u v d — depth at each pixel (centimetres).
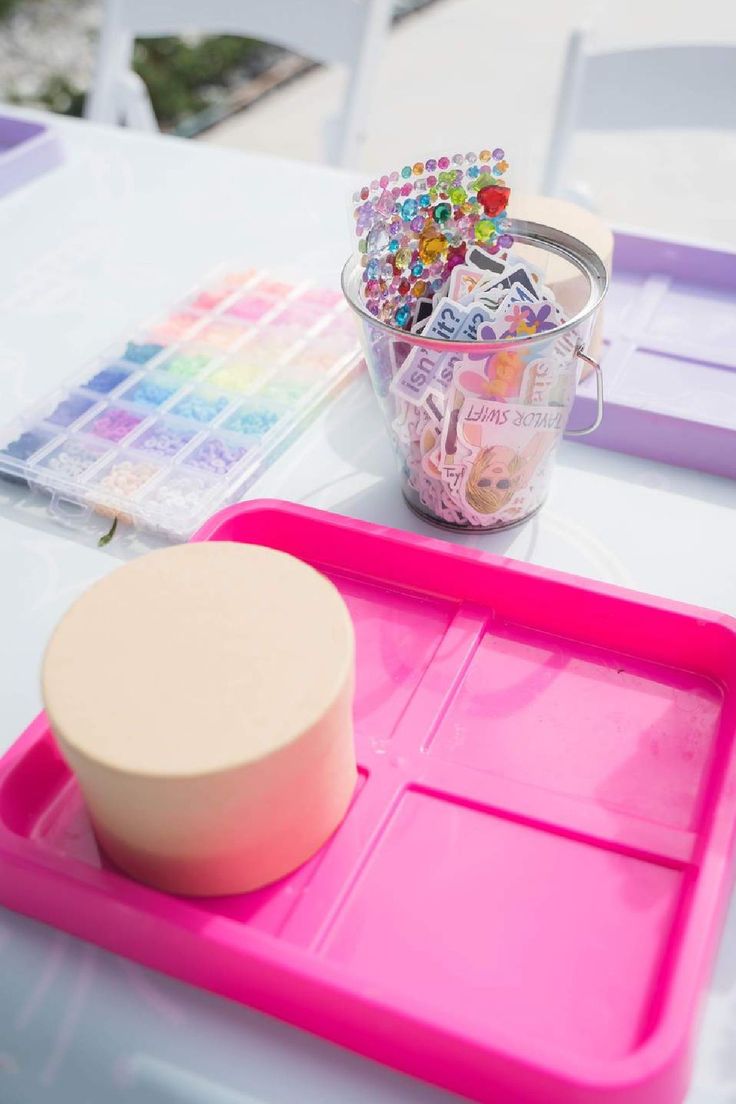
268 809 45
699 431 74
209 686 46
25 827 53
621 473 76
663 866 50
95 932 49
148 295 97
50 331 93
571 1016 45
